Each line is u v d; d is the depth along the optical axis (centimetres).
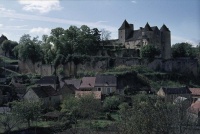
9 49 16050
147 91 10775
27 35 14312
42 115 7831
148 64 13050
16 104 7162
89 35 13862
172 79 12356
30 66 13750
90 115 7219
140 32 14638
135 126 3006
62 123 6981
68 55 13125
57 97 9638
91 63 12938
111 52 13725
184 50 15138
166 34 14662
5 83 11594
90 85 10825
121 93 10494
